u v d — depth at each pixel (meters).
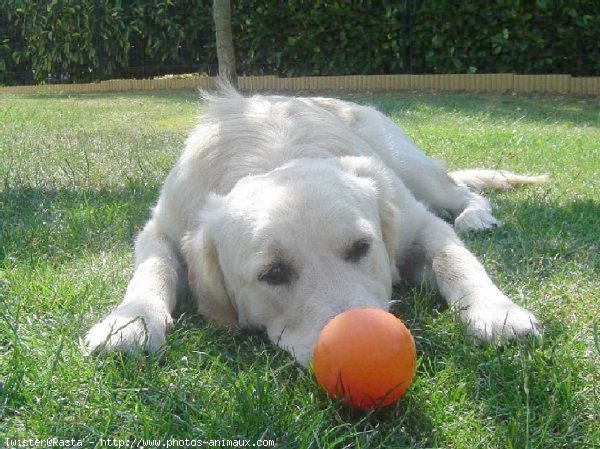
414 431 0.64
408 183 1.21
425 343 0.78
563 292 0.89
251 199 0.81
